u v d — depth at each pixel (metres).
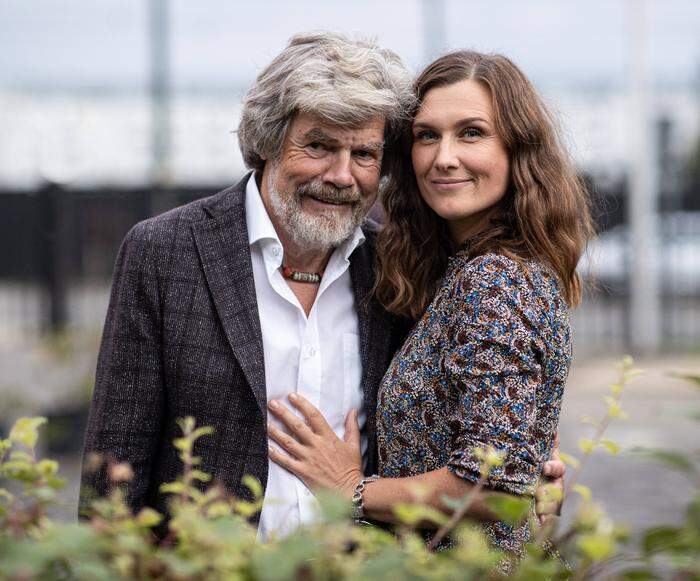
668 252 16.11
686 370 12.17
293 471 2.62
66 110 18.58
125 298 2.64
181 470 2.61
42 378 9.76
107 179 16.19
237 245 2.69
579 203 2.80
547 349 2.38
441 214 2.61
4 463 1.66
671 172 16.95
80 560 1.39
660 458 1.52
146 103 18.64
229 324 2.61
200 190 15.23
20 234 14.23
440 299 2.53
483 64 2.60
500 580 1.55
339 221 2.66
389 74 2.60
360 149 2.62
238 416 2.60
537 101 2.60
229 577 1.37
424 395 2.48
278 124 2.63
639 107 14.58
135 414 2.61
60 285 12.38
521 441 2.28
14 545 1.31
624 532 1.44
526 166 2.57
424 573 1.39
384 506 2.43
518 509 1.50
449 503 1.55
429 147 2.61
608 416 1.82
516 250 2.51
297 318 2.72
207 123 18.06
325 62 2.56
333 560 1.41
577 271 2.66
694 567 1.40
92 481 2.58
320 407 2.71
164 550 1.50
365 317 2.79
